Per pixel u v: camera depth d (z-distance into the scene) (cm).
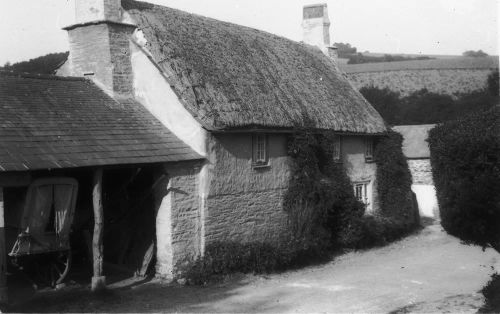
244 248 1524
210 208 1502
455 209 1598
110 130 1387
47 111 1334
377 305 1214
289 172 1834
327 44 2683
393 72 8350
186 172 1455
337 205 1916
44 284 1304
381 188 2430
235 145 1598
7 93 1326
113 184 1534
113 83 1569
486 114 1620
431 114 5391
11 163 1075
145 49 1591
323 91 2212
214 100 1566
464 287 1411
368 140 2395
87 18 1608
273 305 1204
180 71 1561
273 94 1847
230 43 1942
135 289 1332
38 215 1153
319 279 1500
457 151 1545
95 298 1195
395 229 2241
